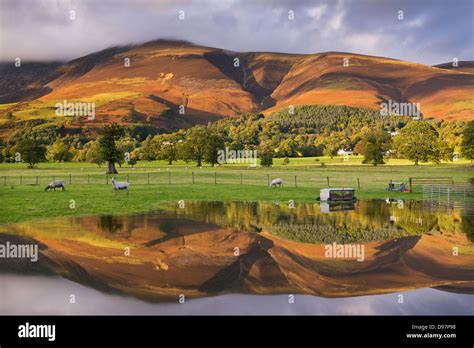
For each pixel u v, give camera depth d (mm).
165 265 17781
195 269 17250
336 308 14055
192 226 25359
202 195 41531
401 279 16406
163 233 23406
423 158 102938
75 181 59688
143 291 15148
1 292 14984
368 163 105812
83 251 19594
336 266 17766
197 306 14078
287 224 26031
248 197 40125
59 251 19578
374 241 21641
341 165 102688
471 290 15383
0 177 67750
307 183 56688
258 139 166125
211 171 83188
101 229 24328
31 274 16625
